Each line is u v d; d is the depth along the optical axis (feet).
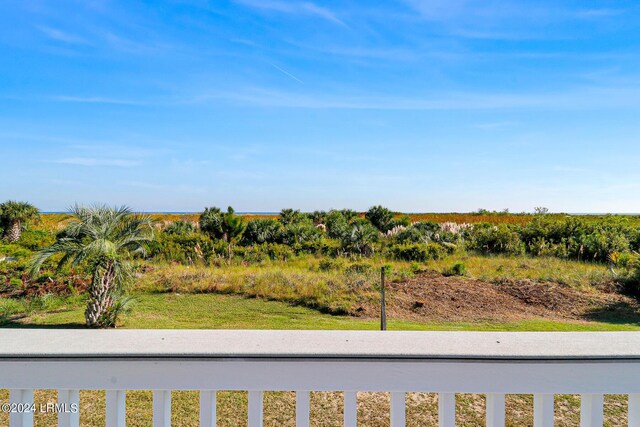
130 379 3.99
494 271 32.99
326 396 12.14
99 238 19.11
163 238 43.47
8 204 61.82
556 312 23.09
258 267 35.96
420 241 49.73
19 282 27.02
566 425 10.29
